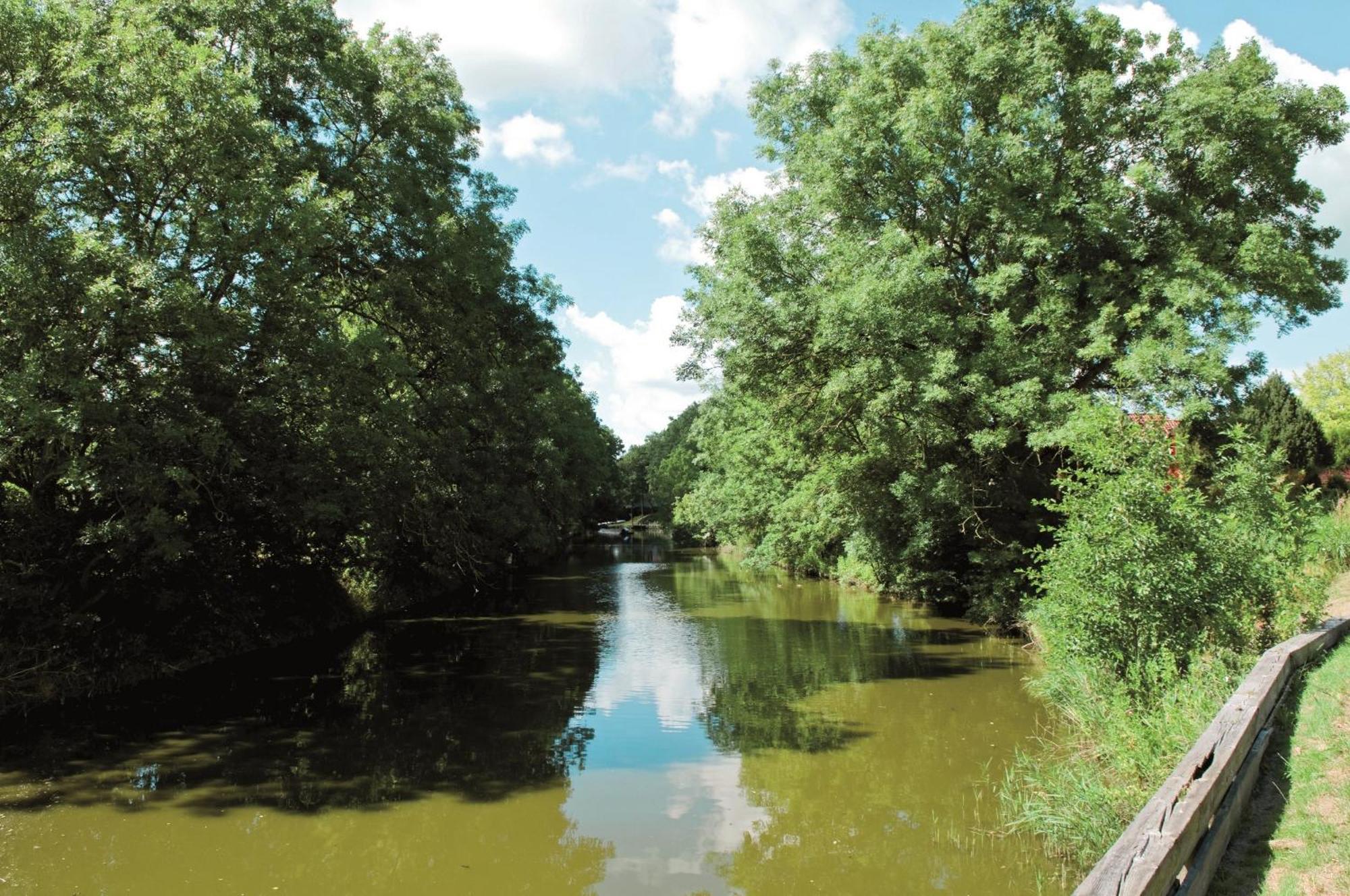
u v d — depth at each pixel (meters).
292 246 14.10
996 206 16.88
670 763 10.06
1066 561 9.42
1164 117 17.12
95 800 8.72
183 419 12.53
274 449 15.15
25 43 11.53
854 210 17.89
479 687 14.23
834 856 7.41
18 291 10.54
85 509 13.18
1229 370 17.98
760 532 33.44
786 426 19.80
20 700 12.05
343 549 20.25
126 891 6.71
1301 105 17.94
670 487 82.81
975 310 17.62
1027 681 13.05
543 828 8.09
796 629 20.53
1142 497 8.87
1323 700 7.04
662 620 22.64
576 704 12.96
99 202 12.48
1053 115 17.34
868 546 22.48
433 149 21.09
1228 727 5.50
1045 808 7.42
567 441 40.44
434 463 20.75
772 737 11.12
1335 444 28.59
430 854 7.52
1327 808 5.15
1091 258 17.67
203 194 13.42
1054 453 18.75
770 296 17.16
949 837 7.61
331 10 19.31
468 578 31.41
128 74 12.41
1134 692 8.56
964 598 22.36
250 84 15.18
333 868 7.20
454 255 20.30
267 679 14.76
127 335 11.73
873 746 10.58
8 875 6.97
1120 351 16.69
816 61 20.20
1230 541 8.98
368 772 9.72
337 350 14.98
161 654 14.80
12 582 12.31
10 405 10.09
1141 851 3.71
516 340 26.44
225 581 17.03
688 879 7.01
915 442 17.84
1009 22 18.11
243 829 8.01
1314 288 17.23
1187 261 15.84
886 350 16.03
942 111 16.78
